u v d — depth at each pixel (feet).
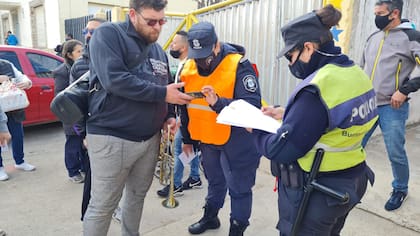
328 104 4.10
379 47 9.20
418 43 8.53
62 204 10.70
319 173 4.58
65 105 6.28
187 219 9.60
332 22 4.48
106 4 40.93
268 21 14.92
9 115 12.87
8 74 11.53
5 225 9.37
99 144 6.26
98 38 5.83
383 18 8.92
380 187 10.50
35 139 18.44
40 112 18.10
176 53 10.56
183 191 11.56
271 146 4.53
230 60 6.98
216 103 6.47
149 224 9.31
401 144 9.07
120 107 6.10
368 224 8.97
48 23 41.42
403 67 8.80
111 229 9.20
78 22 34.86
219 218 9.55
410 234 8.50
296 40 4.53
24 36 50.01
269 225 9.18
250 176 7.45
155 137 7.04
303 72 4.76
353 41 12.51
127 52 6.01
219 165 8.01
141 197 7.47
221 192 8.44
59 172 13.53
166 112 7.27
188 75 7.40
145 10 5.77
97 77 6.15
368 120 4.56
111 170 6.38
